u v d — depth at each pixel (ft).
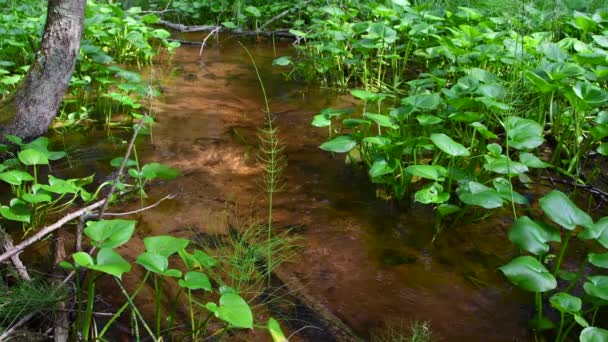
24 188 8.54
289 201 8.96
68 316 5.85
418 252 7.74
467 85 10.21
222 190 9.18
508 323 6.40
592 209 9.20
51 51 10.14
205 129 11.84
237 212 8.52
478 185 7.77
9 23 15.81
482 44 14.03
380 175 9.18
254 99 14.08
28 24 15.60
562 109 11.53
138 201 8.70
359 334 6.12
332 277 7.09
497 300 6.80
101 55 12.84
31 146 8.86
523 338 6.18
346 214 8.67
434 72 12.89
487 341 6.11
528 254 7.72
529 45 12.79
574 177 10.12
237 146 10.99
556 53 11.86
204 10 24.32
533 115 11.89
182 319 6.19
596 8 18.57
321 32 16.93
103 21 17.13
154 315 6.23
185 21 24.71
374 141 8.87
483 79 10.83
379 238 8.05
